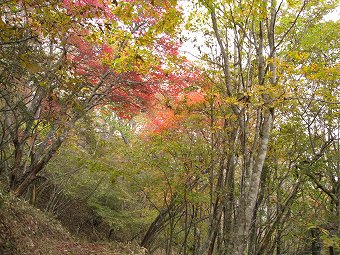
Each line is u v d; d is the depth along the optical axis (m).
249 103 6.89
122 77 10.76
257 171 6.97
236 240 7.02
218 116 9.00
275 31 9.09
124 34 7.89
